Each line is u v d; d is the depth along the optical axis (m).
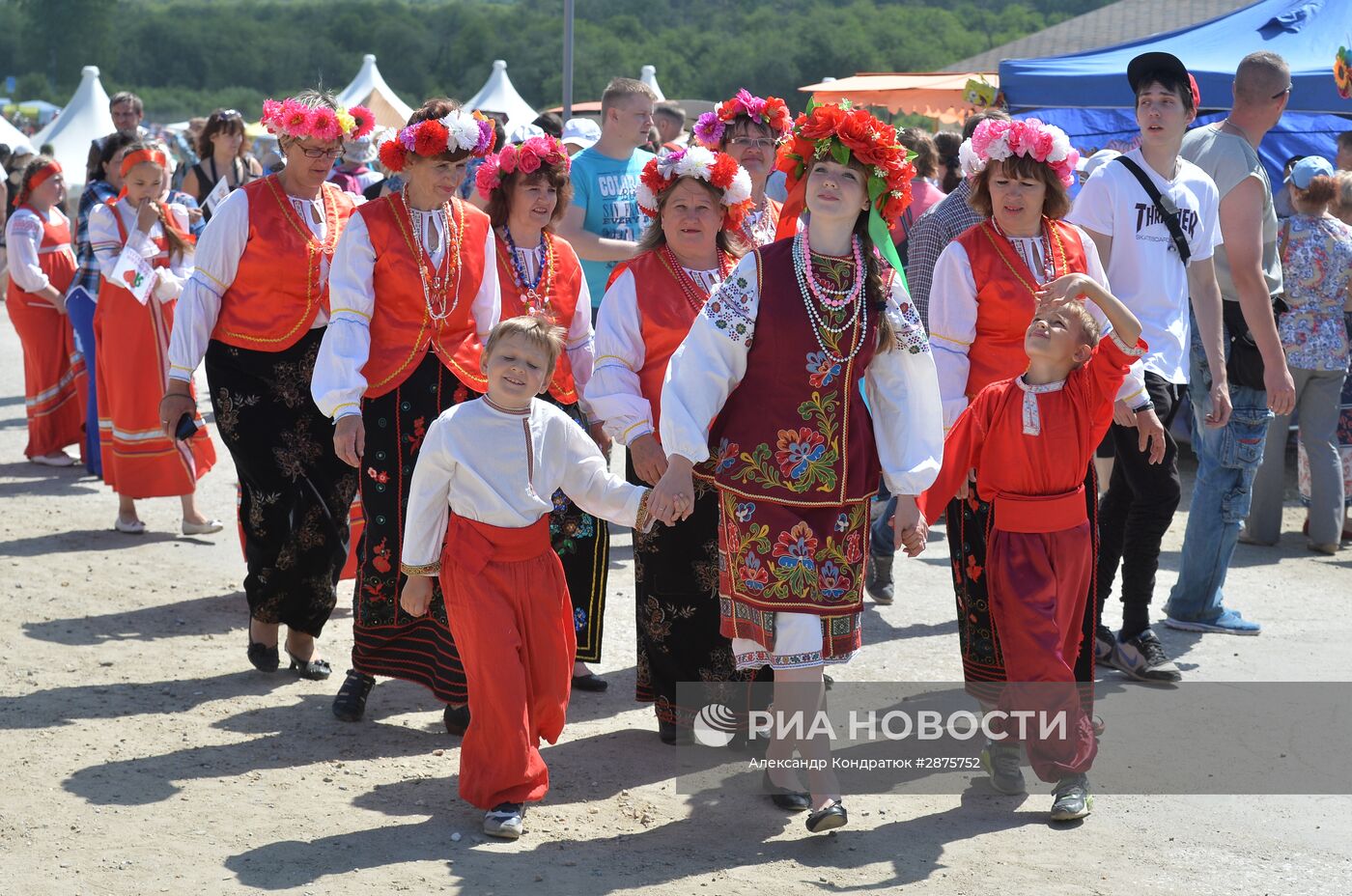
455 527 4.15
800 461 4.04
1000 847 4.08
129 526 7.57
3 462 9.48
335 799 4.29
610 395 4.61
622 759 4.73
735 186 4.61
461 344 4.90
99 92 24.20
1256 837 4.16
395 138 4.75
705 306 4.09
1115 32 17.25
